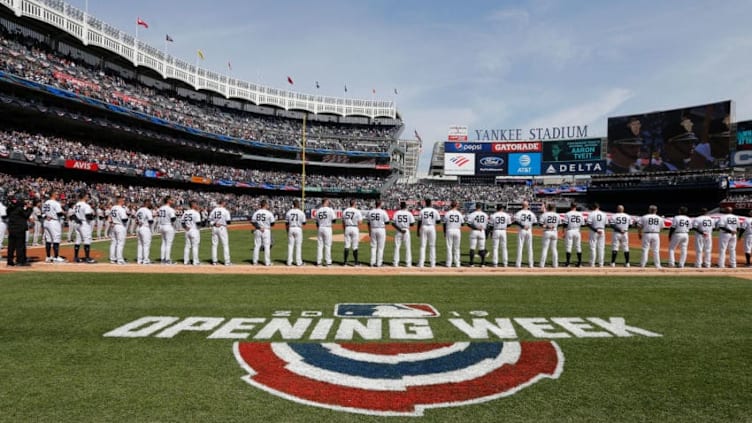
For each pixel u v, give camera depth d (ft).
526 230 42.34
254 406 13.56
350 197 199.82
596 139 160.45
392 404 13.87
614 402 14.02
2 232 41.19
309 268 40.40
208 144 165.37
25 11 106.42
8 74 97.19
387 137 219.61
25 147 101.50
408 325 22.34
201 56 174.50
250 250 60.39
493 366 17.04
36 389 14.47
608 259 53.78
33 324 21.72
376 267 41.34
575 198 180.55
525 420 12.84
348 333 20.92
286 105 206.59
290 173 198.29
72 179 118.73
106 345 18.81
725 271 40.96
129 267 39.63
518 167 172.76
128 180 135.13
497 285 32.86
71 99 111.75
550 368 16.84
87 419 12.57
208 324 22.11
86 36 123.44
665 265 47.06
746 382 15.62
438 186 203.72
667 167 137.80
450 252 41.98
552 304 26.91
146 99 146.61
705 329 21.95
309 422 12.66
